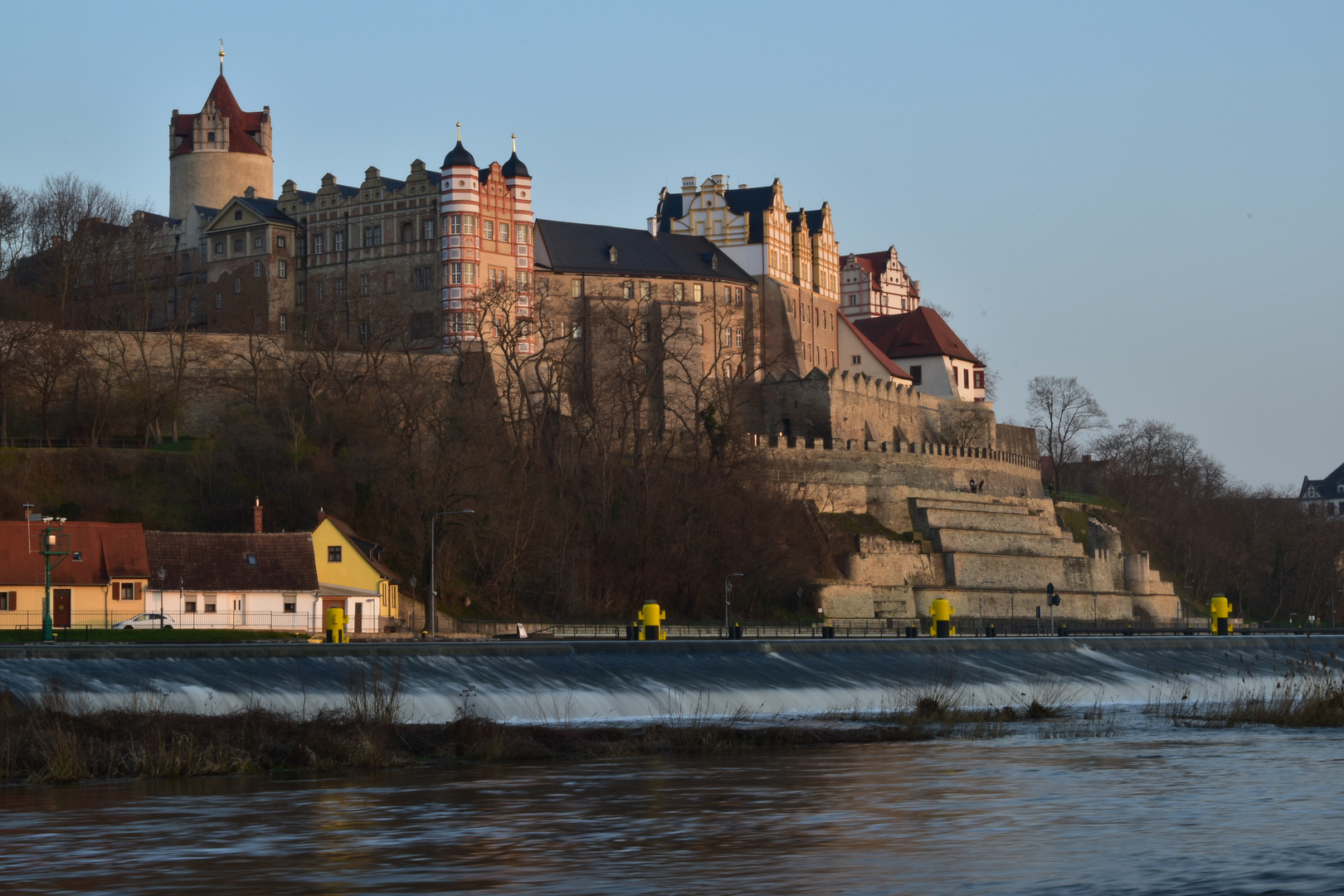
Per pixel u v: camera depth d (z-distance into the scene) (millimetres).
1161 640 130500
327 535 151500
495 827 48531
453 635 143375
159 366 185750
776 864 42344
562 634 151125
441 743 66875
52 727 62000
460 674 87250
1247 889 39000
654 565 177875
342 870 41625
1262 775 61438
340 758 63594
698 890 39062
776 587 185125
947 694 96875
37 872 41406
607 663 95500
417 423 176875
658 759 66750
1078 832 47500
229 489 169875
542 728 71938
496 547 168250
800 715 87438
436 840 46312
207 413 186250
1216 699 106938
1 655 76562
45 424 173375
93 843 45562
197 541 146375
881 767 64000
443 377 194750
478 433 175500
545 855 43750
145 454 170625
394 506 171375
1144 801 54000
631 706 87500
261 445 173375
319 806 52562
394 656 87812
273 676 81312
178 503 167750
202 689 77125
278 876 40875
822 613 184500
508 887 39500
